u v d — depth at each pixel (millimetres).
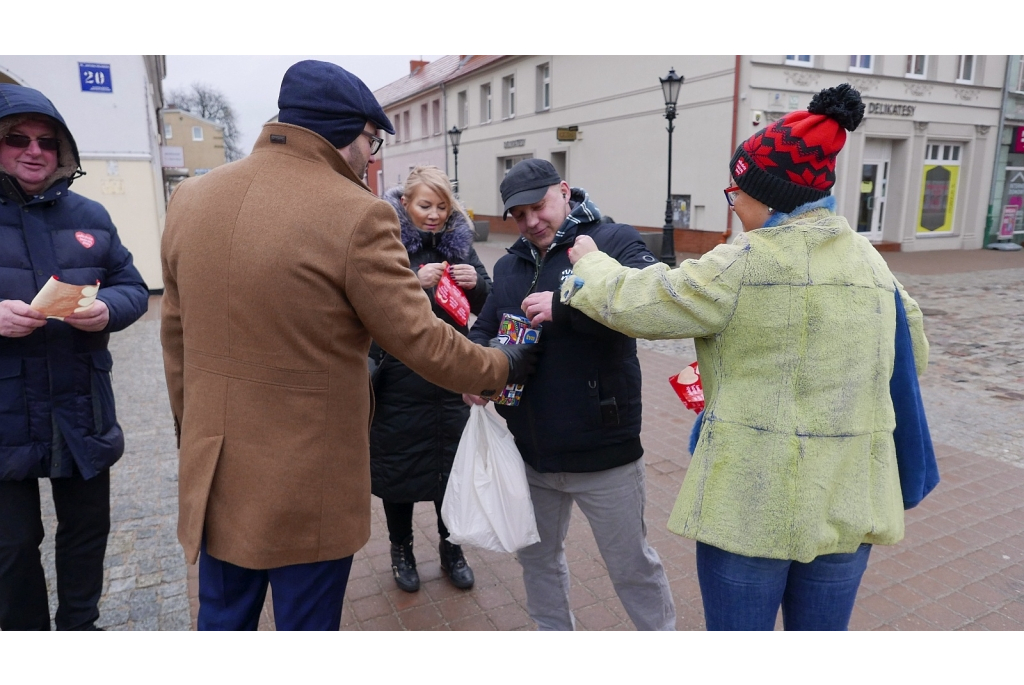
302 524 1610
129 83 11109
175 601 2873
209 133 51531
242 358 1563
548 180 2059
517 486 2104
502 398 2068
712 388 1582
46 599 2307
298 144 1591
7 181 2111
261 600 1810
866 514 1495
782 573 1553
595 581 3053
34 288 2166
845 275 1467
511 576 3119
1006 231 19047
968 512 3623
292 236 1506
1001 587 2939
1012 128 18234
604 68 18875
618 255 2004
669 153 11789
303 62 1644
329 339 1571
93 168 11141
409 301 1605
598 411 2055
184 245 1611
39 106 2068
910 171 16969
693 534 1529
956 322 8703
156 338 8273
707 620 1647
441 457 2781
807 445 1446
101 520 2418
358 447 1691
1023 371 6438
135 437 4844
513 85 23750
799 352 1453
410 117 33312
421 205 2775
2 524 2160
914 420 1609
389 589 3008
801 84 14883
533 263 2219
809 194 1479
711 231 15820
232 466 1594
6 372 2104
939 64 16469
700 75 15648
